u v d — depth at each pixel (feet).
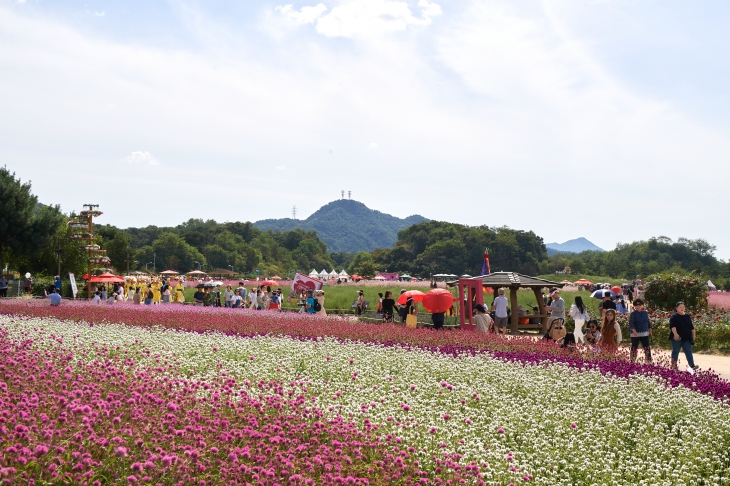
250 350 49.90
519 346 54.70
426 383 39.63
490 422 32.09
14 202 157.48
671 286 97.91
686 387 39.50
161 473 19.11
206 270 512.22
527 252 515.50
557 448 28.25
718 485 25.29
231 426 25.32
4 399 23.36
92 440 19.97
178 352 46.83
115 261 313.32
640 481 24.50
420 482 21.81
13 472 16.79
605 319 54.44
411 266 524.11
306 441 24.94
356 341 58.03
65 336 50.93
